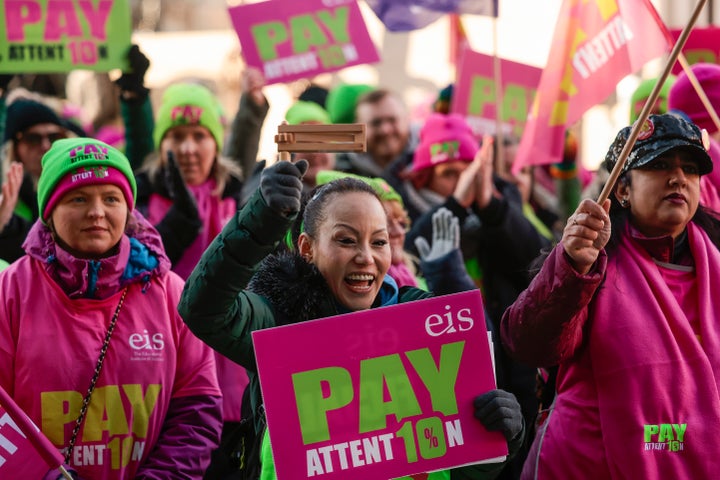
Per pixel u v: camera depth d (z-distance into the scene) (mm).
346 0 7660
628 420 4184
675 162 4340
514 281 6582
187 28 16781
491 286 6566
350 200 4004
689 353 4250
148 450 4566
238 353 3986
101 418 4477
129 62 7238
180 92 6652
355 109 8555
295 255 4113
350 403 3891
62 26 7223
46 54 7211
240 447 4156
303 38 7637
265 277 4070
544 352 4184
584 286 4016
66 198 4566
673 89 5945
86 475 4449
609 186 3984
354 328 3920
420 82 11516
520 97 8484
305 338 3889
